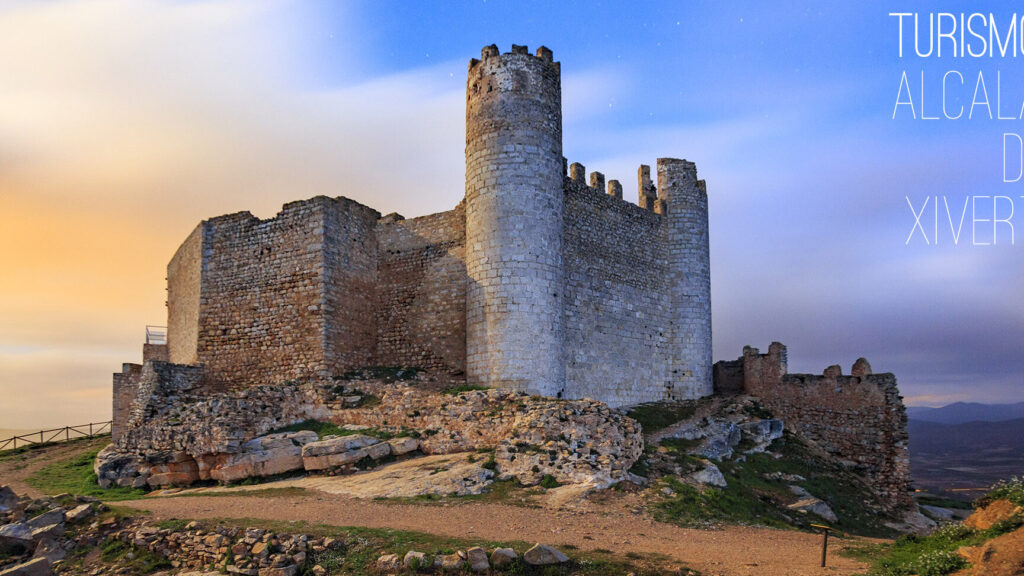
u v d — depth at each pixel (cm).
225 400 2920
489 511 2034
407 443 2683
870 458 3684
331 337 3422
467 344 3206
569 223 3716
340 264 3550
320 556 1717
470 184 3300
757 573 1546
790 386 4062
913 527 3117
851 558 1725
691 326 4281
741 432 3597
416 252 3744
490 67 3316
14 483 3070
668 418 3672
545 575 1555
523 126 3231
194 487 2734
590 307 3759
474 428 2658
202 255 3819
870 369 3797
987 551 1326
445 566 1590
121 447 3039
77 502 2145
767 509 2600
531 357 3047
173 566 1842
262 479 2638
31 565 1800
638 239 4175
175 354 4325
